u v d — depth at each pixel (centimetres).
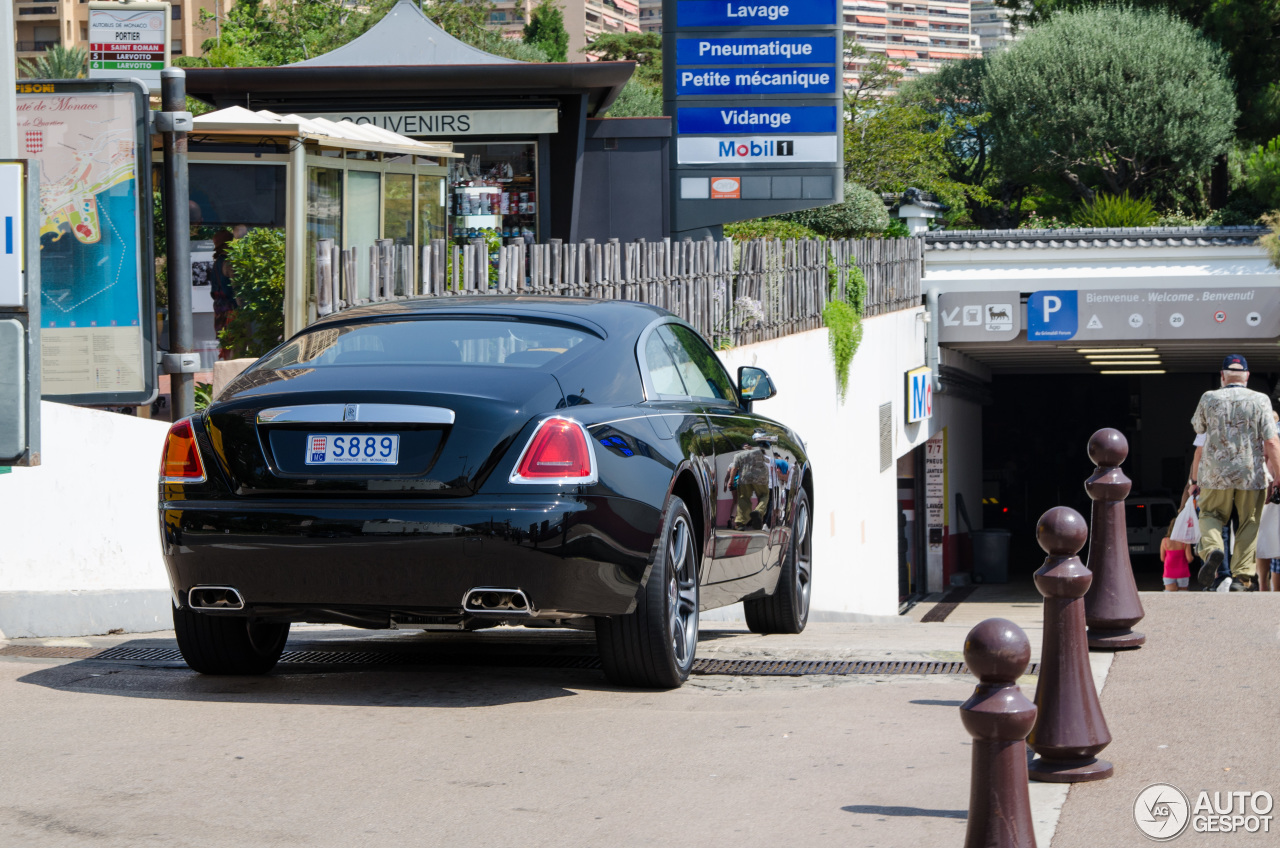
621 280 2348
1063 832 693
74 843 677
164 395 2056
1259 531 2058
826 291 3625
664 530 1045
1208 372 8900
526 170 3656
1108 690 1020
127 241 1659
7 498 1425
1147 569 7100
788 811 734
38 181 1198
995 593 6016
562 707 1002
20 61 7950
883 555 4212
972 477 7125
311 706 998
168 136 1661
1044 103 10344
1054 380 9256
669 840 686
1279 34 10012
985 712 556
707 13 4184
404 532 956
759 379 1450
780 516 1397
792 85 4181
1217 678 1059
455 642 1387
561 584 966
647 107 12275
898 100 14762
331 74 3488
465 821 718
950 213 12262
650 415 1089
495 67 3497
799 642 1409
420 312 1138
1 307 1192
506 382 1007
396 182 2431
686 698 1041
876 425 4141
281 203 2153
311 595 983
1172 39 10075
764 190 4209
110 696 1027
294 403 995
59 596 1384
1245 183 9188
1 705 988
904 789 773
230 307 2156
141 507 1611
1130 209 7325
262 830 701
